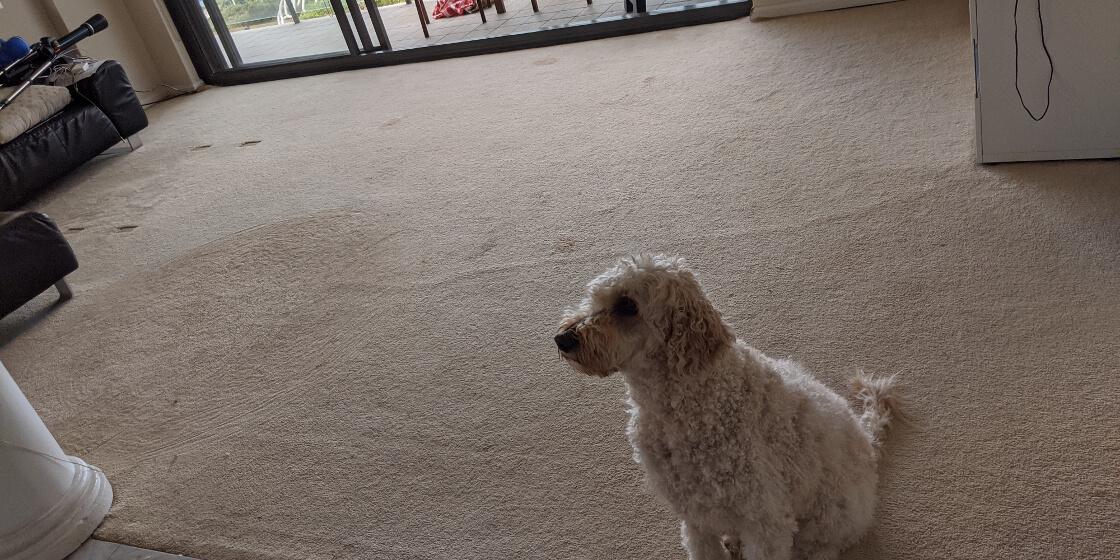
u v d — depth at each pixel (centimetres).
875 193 192
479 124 294
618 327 92
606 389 151
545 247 204
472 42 376
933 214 179
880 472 121
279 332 193
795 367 109
